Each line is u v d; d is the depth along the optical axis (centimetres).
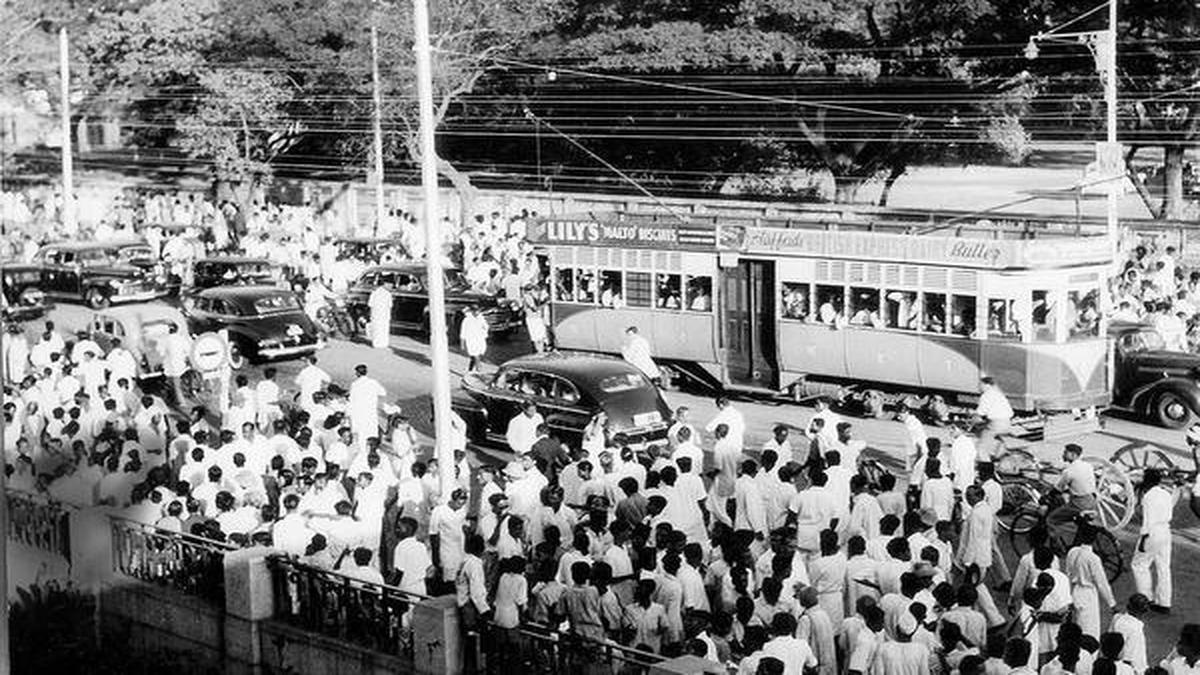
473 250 4603
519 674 1689
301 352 3681
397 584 1886
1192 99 5069
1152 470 2017
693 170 6109
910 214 3712
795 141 5778
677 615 1688
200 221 5747
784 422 3136
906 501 2088
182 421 2677
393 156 6294
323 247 4428
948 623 1528
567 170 6350
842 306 3138
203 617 1969
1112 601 1722
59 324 4141
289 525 1975
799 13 5072
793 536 1808
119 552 2095
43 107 7256
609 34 5438
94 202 6325
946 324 2986
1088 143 6519
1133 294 3566
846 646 1598
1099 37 3550
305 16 5766
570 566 1748
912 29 5144
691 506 2034
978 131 5466
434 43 5488
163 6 6569
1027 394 2889
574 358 2870
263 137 6347
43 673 2044
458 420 2527
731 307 3322
